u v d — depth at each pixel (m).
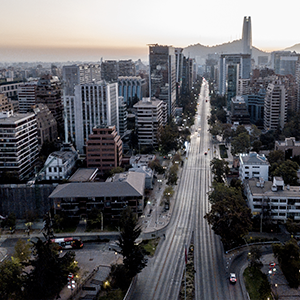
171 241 184.62
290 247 150.12
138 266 149.88
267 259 163.50
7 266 146.88
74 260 159.88
